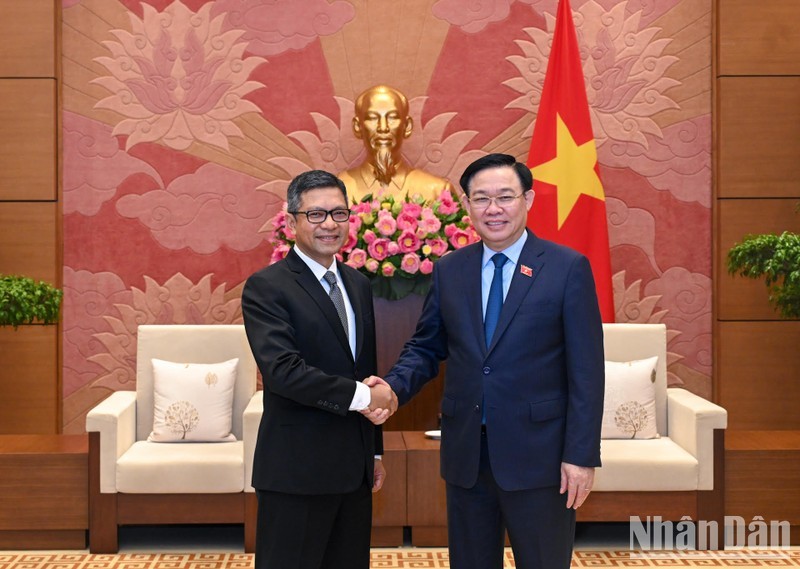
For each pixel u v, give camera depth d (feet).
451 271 8.38
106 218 16.15
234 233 16.30
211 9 16.19
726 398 16.24
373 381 8.03
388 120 15.21
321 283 8.39
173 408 13.48
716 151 16.21
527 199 8.09
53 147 15.78
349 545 8.39
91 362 16.17
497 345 7.75
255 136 16.26
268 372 7.72
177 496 12.55
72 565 12.03
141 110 16.15
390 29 16.30
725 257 16.14
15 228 15.75
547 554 7.65
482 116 16.37
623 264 16.47
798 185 16.08
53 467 12.64
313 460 7.90
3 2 15.66
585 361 7.66
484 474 7.86
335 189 8.25
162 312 16.24
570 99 15.39
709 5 16.34
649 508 12.60
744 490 12.87
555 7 16.30
